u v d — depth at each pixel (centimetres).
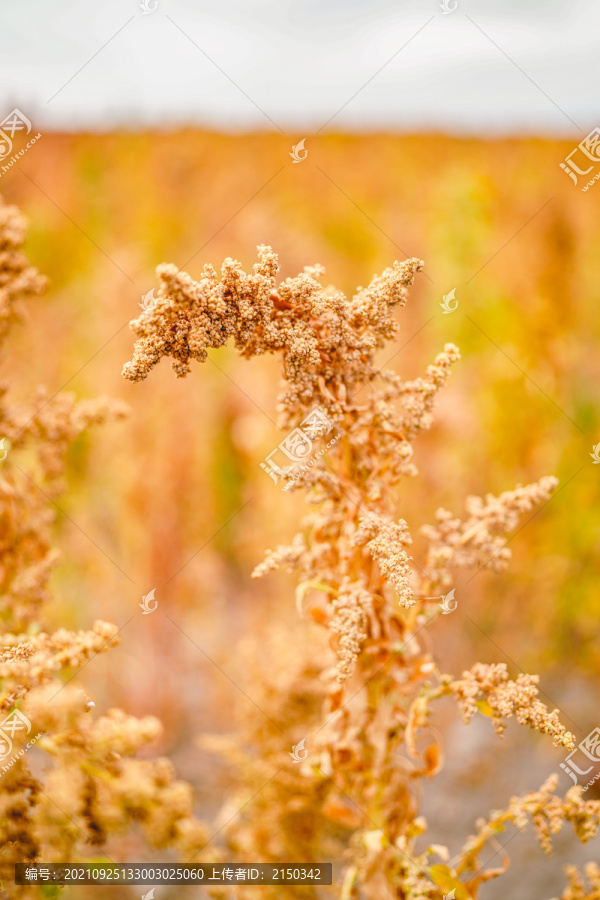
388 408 129
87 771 144
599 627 331
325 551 137
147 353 109
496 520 147
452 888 135
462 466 322
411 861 143
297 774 200
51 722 132
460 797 276
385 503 136
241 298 115
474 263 331
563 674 329
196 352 108
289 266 405
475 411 327
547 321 347
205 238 418
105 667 315
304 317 122
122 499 320
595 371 362
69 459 318
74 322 359
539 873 243
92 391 334
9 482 169
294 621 312
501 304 336
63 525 305
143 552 322
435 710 302
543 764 294
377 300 123
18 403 174
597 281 370
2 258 163
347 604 126
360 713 142
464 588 318
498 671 131
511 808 145
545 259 369
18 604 161
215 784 283
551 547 333
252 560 375
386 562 112
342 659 118
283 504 336
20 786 134
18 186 397
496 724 124
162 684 317
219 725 320
